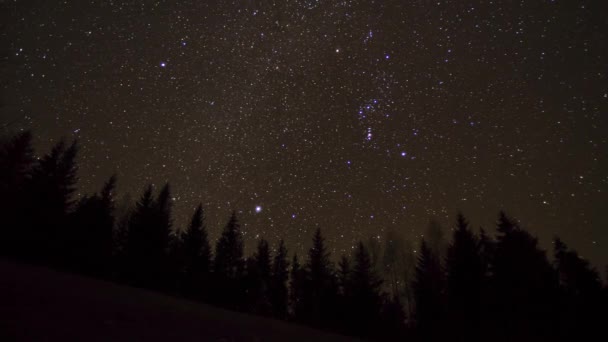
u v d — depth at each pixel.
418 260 30.80
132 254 28.09
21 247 23.86
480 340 23.81
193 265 31.59
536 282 23.48
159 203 33.72
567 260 23.75
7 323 3.50
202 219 33.75
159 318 6.27
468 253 26.78
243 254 36.41
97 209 28.42
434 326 26.12
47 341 3.24
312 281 34.00
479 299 24.83
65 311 4.77
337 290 32.50
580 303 21.80
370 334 28.67
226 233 36.66
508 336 22.95
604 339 20.28
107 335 4.01
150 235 28.97
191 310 9.41
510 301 23.84
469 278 25.69
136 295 10.15
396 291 36.97
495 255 26.19
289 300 34.91
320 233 36.72
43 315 4.21
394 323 29.80
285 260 37.62
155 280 28.31
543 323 22.02
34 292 5.62
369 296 30.41
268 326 10.41
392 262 38.94
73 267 25.45
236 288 33.28
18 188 25.34
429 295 27.94
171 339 4.62
